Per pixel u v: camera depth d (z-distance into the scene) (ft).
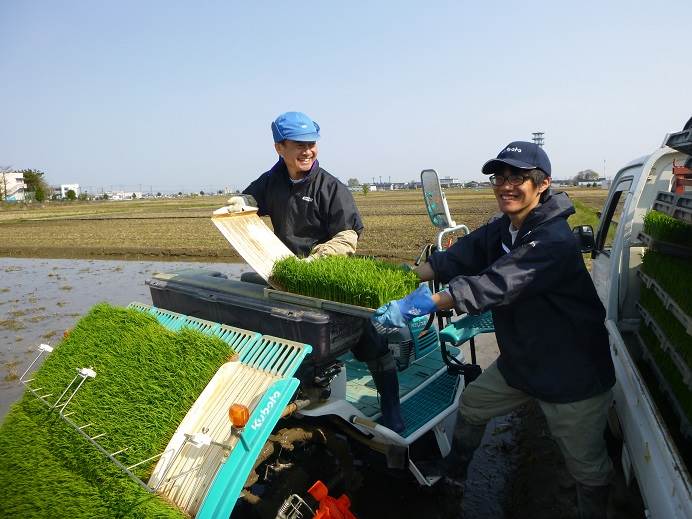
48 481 7.30
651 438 7.49
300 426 8.89
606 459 9.06
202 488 6.64
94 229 89.61
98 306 10.57
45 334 24.81
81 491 6.98
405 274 8.92
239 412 6.62
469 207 112.88
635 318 12.27
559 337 8.53
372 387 12.25
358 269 8.75
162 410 7.53
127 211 171.22
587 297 8.56
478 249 10.09
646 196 11.80
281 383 7.35
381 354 10.37
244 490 8.15
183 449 7.16
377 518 10.52
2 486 7.56
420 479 10.03
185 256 50.80
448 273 10.12
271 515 7.79
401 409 11.55
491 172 8.67
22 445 8.14
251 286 10.35
